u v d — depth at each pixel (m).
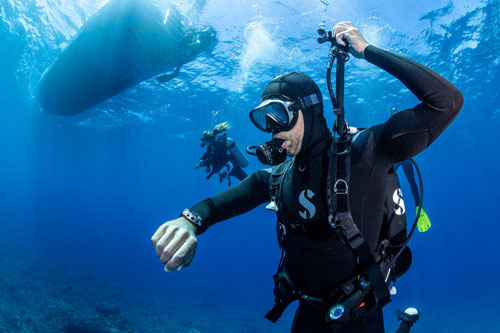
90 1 11.27
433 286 45.31
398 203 1.39
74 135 32.97
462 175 47.97
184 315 21.09
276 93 1.37
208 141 7.28
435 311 26.77
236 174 7.44
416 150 1.22
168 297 25.75
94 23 8.56
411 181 4.02
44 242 35.81
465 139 31.22
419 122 1.18
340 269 1.37
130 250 62.66
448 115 1.17
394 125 1.23
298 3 10.84
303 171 1.42
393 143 1.23
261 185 1.71
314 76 16.25
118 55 8.54
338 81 1.32
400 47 13.81
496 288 34.94
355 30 1.36
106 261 37.34
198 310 23.80
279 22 11.90
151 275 35.91
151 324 16.42
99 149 38.44
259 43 13.54
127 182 68.25
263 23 12.01
